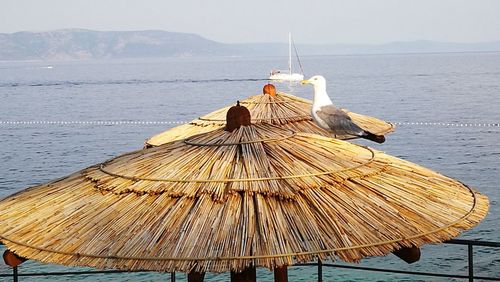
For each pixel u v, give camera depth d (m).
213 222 3.45
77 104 86.31
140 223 3.52
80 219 3.69
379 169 4.07
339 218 3.50
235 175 3.77
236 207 3.54
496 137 45.78
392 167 4.19
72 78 179.50
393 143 45.06
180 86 120.62
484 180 31.84
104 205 3.75
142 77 175.00
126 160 4.28
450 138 46.19
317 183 3.74
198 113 69.00
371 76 135.75
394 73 149.62
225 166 3.87
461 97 78.44
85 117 68.88
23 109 81.56
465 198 4.04
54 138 53.50
